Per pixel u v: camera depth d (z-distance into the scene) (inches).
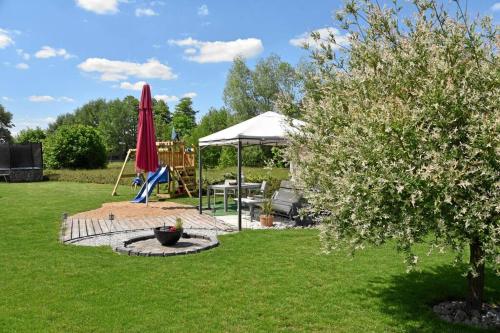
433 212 147.0
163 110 2967.5
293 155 197.0
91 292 222.2
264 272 256.7
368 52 174.9
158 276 249.9
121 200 650.2
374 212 150.6
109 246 331.0
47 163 1353.3
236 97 1753.2
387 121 144.6
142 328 179.6
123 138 2829.7
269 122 444.1
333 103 173.6
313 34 192.2
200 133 1571.1
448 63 156.3
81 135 1368.1
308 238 349.7
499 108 145.6
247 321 186.5
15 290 225.6
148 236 361.7
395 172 143.9
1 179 1084.5
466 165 140.2
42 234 378.0
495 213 144.6
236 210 542.9
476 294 193.6
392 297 215.5
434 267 263.0
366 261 277.0
